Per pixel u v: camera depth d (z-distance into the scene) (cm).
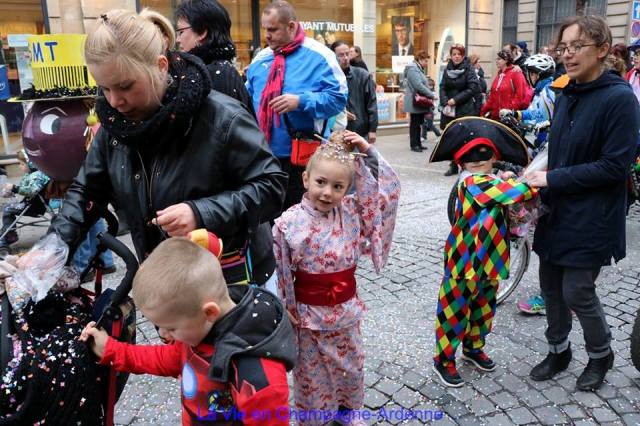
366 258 459
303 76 346
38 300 153
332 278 213
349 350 224
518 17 1571
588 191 249
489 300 282
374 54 1225
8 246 460
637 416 255
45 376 149
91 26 147
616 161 238
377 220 221
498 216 258
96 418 161
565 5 1473
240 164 163
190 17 249
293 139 346
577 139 248
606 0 1382
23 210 439
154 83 145
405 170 848
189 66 159
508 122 420
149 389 278
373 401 267
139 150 164
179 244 142
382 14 1221
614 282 411
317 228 211
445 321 275
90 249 401
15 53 831
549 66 516
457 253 266
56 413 151
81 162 384
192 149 160
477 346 292
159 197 165
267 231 200
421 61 1036
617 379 284
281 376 143
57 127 371
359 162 216
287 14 344
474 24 1368
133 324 173
